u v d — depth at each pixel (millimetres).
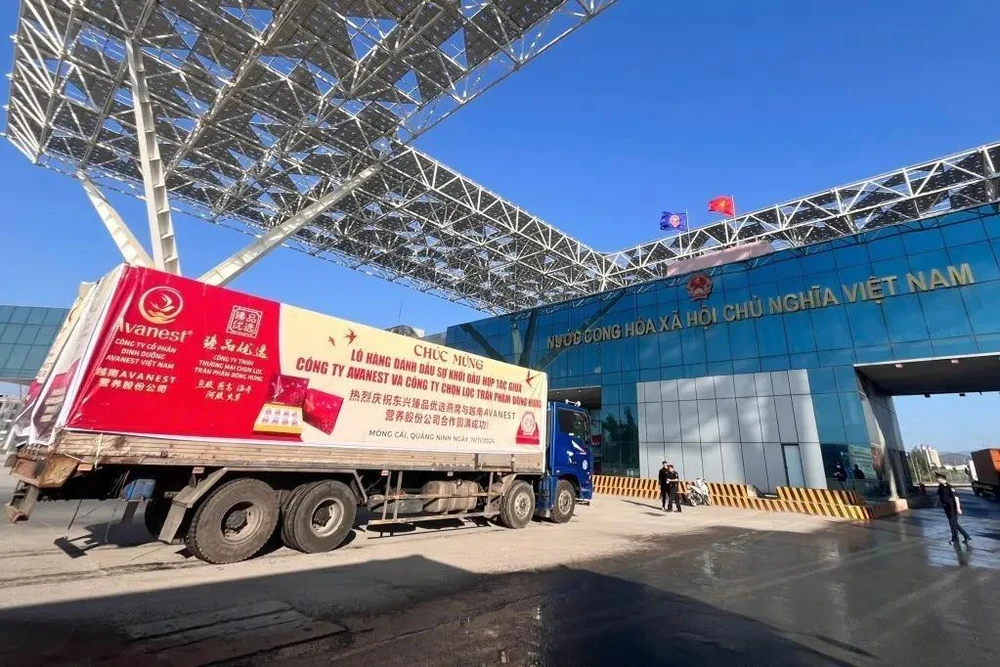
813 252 24953
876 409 26109
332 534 7914
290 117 20219
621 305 32062
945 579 7684
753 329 26062
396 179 26062
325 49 16922
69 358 6488
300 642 4230
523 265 36219
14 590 5039
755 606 5938
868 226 29297
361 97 19328
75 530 8547
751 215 29188
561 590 6289
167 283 6562
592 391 33594
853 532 13445
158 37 16812
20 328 42281
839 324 23406
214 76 18891
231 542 6770
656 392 28656
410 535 9797
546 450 12820
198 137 21250
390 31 16250
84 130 23188
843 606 6043
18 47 17859
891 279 22422
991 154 22562
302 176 26141
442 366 10062
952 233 21406
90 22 16766
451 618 5062
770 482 23469
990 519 18453
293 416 7594
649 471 27766
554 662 4102
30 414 6965
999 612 5906
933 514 19812
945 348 20625
